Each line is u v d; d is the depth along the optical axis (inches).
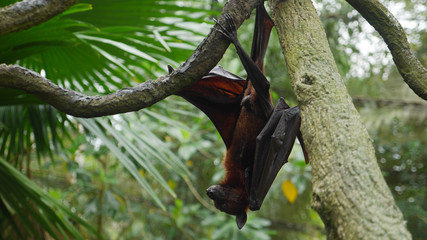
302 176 99.7
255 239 106.5
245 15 40.6
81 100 39.4
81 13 60.8
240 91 50.8
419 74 42.4
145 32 64.9
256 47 47.3
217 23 40.1
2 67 38.5
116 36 60.9
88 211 102.3
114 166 116.0
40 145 68.4
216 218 107.0
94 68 66.1
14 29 37.7
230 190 53.6
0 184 64.1
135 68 90.1
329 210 32.6
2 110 68.4
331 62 38.4
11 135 68.2
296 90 37.9
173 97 101.8
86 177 101.2
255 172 48.2
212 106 51.1
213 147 116.0
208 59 39.8
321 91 36.9
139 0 60.1
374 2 42.5
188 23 70.2
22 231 73.0
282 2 41.6
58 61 64.6
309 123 36.4
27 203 65.3
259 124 50.5
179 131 98.3
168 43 65.6
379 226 29.5
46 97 39.3
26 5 37.6
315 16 40.4
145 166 63.7
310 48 39.0
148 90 39.5
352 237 30.1
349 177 32.7
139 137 67.9
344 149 34.4
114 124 69.4
